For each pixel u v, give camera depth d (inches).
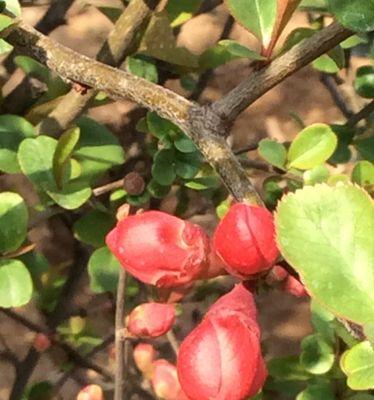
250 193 5.8
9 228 8.9
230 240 5.6
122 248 5.9
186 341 5.5
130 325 7.8
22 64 11.7
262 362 5.5
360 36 11.2
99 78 7.1
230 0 7.4
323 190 5.5
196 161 10.2
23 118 10.6
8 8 9.3
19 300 8.6
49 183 9.5
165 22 10.7
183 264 5.9
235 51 7.1
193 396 5.4
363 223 5.5
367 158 11.3
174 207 13.0
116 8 12.0
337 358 9.9
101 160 10.7
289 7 6.9
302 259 5.5
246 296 5.8
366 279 5.5
